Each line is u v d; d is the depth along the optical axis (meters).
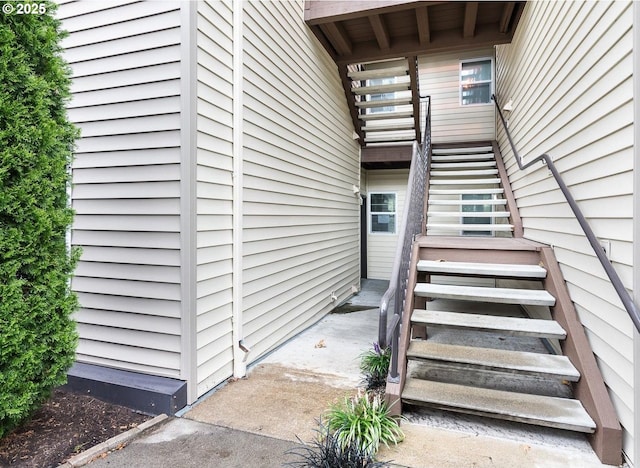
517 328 2.72
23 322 2.01
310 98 5.01
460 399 2.41
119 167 2.84
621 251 2.09
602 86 2.32
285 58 4.23
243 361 3.20
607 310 2.24
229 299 3.16
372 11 4.48
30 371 2.06
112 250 2.88
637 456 1.89
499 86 6.42
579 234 2.67
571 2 2.83
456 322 2.85
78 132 2.33
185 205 2.66
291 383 3.07
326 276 5.73
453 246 3.59
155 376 2.77
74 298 2.30
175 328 2.72
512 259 3.46
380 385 2.97
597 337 2.37
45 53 2.10
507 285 5.27
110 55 2.85
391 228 8.99
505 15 4.60
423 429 2.36
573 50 2.78
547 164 3.21
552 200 3.34
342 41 5.21
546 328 2.71
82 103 2.93
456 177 7.50
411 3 4.27
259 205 3.65
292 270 4.46
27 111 1.98
